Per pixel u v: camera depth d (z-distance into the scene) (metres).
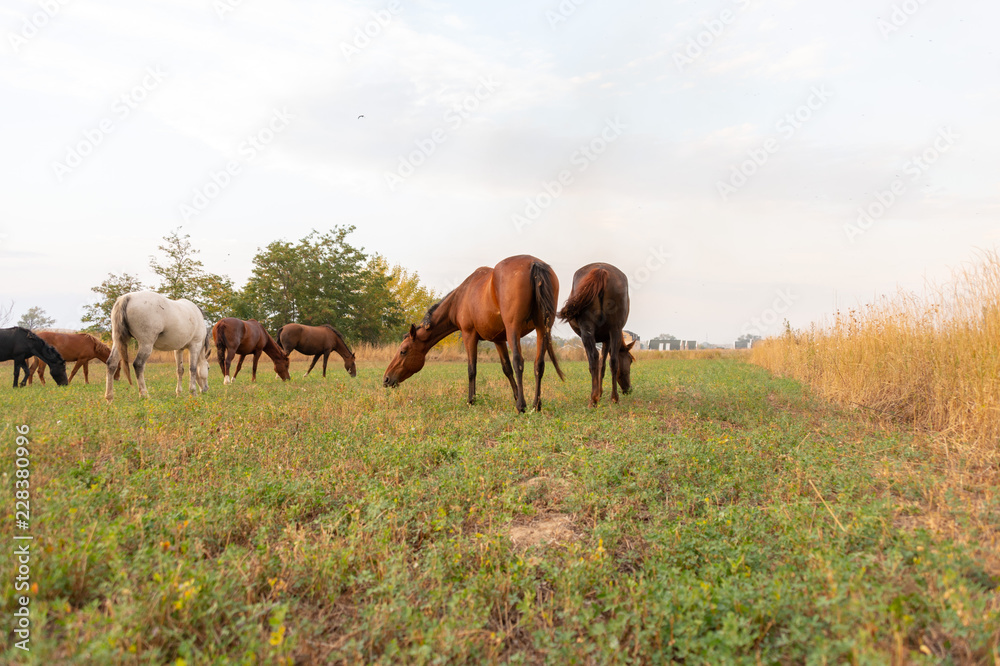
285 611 2.37
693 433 6.09
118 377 15.38
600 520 3.75
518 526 3.77
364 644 2.39
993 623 2.12
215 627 2.41
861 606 2.23
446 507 3.90
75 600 2.61
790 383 12.36
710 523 3.43
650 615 2.45
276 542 3.37
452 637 2.24
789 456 4.89
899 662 1.95
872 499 3.65
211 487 4.18
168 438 5.69
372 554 3.08
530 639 2.50
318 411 7.75
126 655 2.04
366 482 4.43
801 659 2.17
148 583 2.58
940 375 6.95
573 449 5.42
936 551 2.72
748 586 2.49
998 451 5.08
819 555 2.74
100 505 3.68
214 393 10.68
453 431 6.39
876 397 8.55
